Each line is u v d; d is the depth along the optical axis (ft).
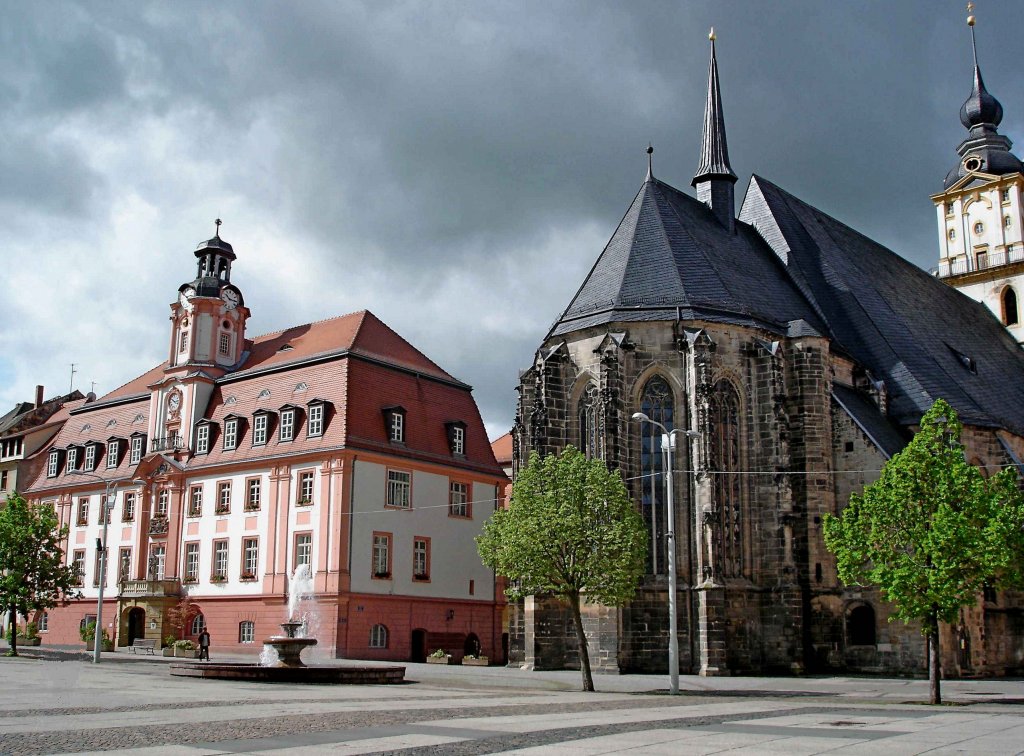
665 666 176.04
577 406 195.11
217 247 298.15
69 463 319.27
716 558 174.91
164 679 138.31
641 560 141.38
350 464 241.35
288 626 147.43
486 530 146.20
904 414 216.33
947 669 176.24
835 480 196.85
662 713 90.33
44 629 304.30
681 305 193.16
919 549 122.93
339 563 233.96
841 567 129.39
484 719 80.18
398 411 256.73
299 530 244.63
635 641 177.06
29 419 370.94
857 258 263.29
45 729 68.13
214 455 270.87
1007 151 326.85
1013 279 313.94
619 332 190.70
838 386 207.62
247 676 134.92
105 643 261.03
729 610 178.70
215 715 80.53
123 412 313.53
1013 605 208.33
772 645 180.34
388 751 57.52
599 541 137.90
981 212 323.57
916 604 120.57
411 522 254.47
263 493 254.88
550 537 137.49
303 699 101.09
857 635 184.03
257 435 261.85
